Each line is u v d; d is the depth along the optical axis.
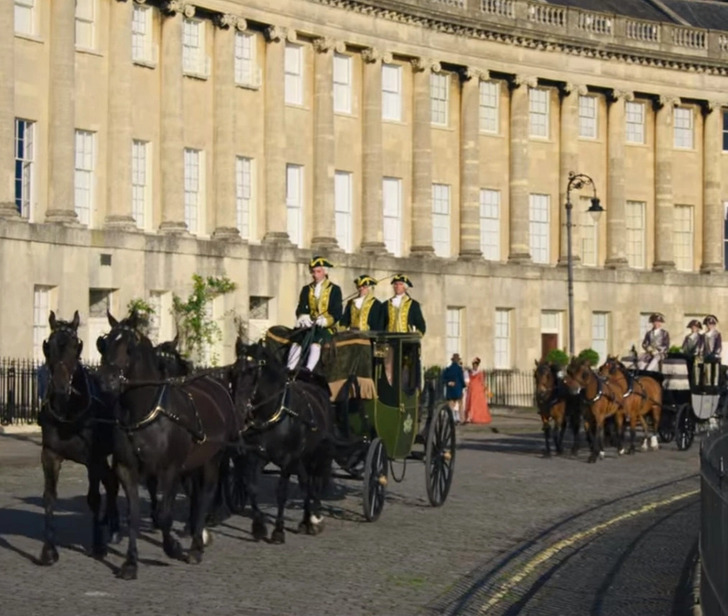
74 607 18.95
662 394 45.50
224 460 26.25
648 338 46.94
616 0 84.50
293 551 23.72
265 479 33.75
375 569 22.31
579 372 40.97
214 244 59.25
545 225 78.50
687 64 82.38
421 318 29.31
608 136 80.50
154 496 23.66
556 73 77.56
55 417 21.86
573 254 78.69
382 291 68.62
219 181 60.75
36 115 52.34
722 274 84.31
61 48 52.66
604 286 79.50
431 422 29.42
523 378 74.75
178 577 21.19
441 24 71.75
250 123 63.03
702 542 19.11
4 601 19.22
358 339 26.78
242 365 24.28
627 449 45.12
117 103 55.41
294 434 24.30
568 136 78.38
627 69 80.44
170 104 57.88
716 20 88.06
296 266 63.69
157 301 56.81
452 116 73.94
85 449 22.06
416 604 19.77
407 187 71.69
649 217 82.75
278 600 19.72
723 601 15.64
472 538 25.77
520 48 75.81
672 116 82.62
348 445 25.83
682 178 83.69
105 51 55.44
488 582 21.47
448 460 30.31
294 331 26.36
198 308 54.44
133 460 21.30
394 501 30.66
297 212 66.00
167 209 57.75
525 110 76.31
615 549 24.86
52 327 22.08
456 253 74.19
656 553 24.41
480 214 75.50
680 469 39.41
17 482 32.69
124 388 21.31
